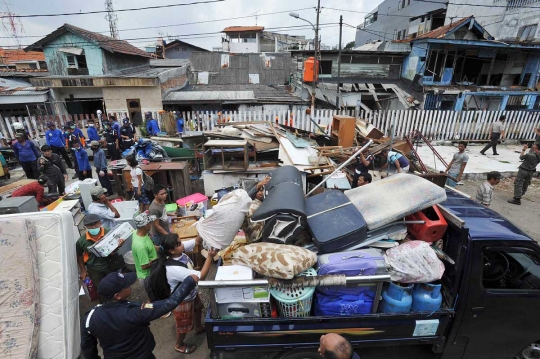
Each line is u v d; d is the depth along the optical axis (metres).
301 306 2.68
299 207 2.98
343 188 5.98
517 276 3.11
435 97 17.23
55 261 3.15
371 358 3.35
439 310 2.80
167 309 2.42
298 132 10.02
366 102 19.55
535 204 7.75
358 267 2.71
